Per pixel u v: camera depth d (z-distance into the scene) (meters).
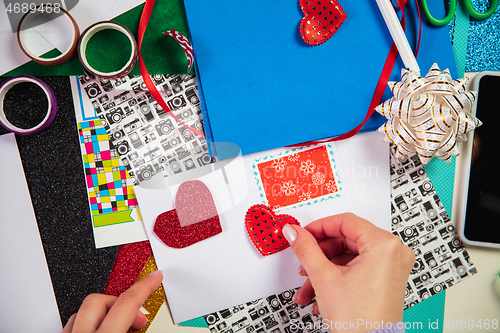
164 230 0.56
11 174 0.56
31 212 0.56
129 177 0.57
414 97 0.48
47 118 0.54
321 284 0.42
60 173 0.57
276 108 0.56
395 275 0.42
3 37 0.54
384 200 0.58
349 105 0.56
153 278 0.49
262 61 0.56
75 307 0.56
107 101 0.57
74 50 0.54
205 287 0.56
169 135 0.57
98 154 0.57
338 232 0.49
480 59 0.58
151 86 0.54
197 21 0.55
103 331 0.42
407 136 0.48
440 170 0.59
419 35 0.55
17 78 0.53
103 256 0.56
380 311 0.40
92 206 0.57
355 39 0.56
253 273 0.57
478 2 0.58
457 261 0.58
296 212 0.57
